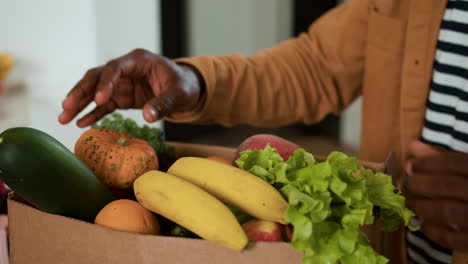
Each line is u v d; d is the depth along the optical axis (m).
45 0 2.14
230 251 0.46
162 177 0.50
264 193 0.48
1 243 0.59
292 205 0.45
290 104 1.02
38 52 2.20
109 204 0.52
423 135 0.88
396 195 0.53
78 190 0.52
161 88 0.79
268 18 3.27
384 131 0.99
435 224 0.64
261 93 0.99
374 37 0.97
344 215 0.47
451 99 0.83
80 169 0.52
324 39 1.03
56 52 2.21
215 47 3.07
